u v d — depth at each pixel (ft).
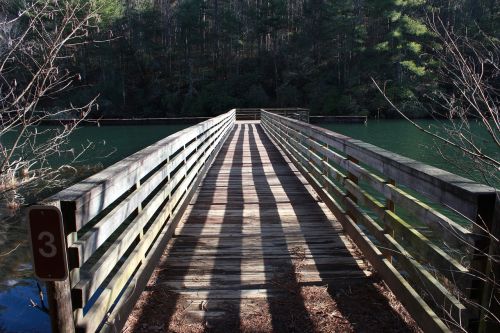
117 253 7.51
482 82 8.63
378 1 112.27
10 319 12.96
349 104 121.90
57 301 5.08
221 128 38.50
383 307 8.68
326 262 11.07
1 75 11.67
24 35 11.57
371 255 10.09
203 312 8.59
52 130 22.99
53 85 12.30
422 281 7.13
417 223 20.04
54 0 12.05
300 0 174.09
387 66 112.68
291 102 138.21
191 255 11.64
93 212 6.33
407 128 84.12
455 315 5.82
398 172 8.18
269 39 166.30
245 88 147.84
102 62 146.82
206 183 21.91
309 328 8.00
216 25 167.43
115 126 102.68
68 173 36.70
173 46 163.43
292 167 26.99
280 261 11.19
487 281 5.02
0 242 19.62
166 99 144.56
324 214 15.61
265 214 15.75
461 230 5.72
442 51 11.68
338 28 132.77
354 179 12.45
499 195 4.87
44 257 4.85
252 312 8.59
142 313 8.48
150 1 164.96
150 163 10.28
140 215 9.37
